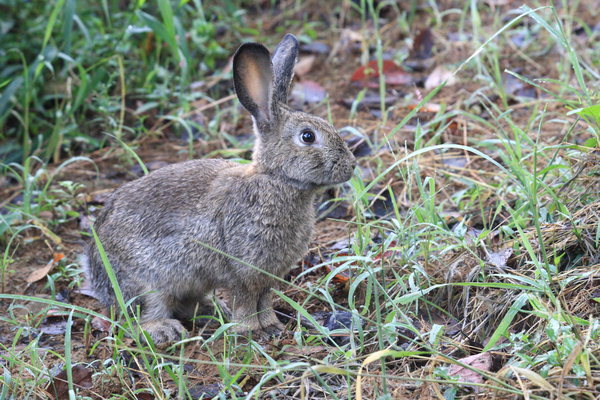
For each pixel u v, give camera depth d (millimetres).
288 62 10102
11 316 9867
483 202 11023
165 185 9766
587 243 8914
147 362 8273
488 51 15141
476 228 10609
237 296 9602
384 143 12500
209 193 9586
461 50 15719
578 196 9633
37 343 9305
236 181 9539
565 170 10438
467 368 7578
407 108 14070
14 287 10922
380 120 13930
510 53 15586
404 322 8750
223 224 9445
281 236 9414
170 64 16094
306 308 9852
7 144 14250
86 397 8242
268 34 17484
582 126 12289
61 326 10000
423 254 9617
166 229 9562
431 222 9938
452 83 14719
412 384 7793
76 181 13352
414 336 8742
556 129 12727
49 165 13859
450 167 12188
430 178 10109
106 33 15891
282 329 9617
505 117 11688
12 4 15695
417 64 15773
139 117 14562
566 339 7172
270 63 9320
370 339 8727
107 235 9781
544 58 15312
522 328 8430
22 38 15391
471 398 7398
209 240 9500
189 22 16875
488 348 7883
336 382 8148
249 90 9469
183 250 9547
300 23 17750
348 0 17766
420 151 9391
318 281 9922
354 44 16594
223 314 10203
